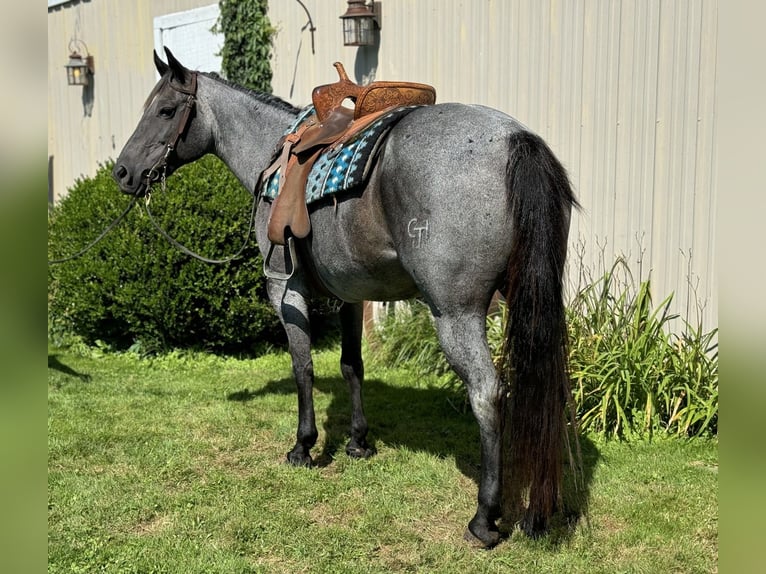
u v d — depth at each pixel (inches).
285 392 204.1
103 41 358.3
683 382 162.7
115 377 221.9
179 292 227.9
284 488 136.8
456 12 221.9
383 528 120.8
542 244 98.9
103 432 167.8
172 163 154.3
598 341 171.6
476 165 102.2
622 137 185.2
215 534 120.0
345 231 118.5
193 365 237.5
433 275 104.9
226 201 227.9
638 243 183.6
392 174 109.1
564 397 105.1
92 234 237.6
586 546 114.1
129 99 349.1
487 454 109.6
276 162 136.9
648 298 180.1
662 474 140.5
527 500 119.2
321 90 134.5
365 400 195.9
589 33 189.8
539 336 100.0
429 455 153.8
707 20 166.6
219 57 297.1
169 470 145.8
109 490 136.4
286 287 139.8
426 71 233.6
